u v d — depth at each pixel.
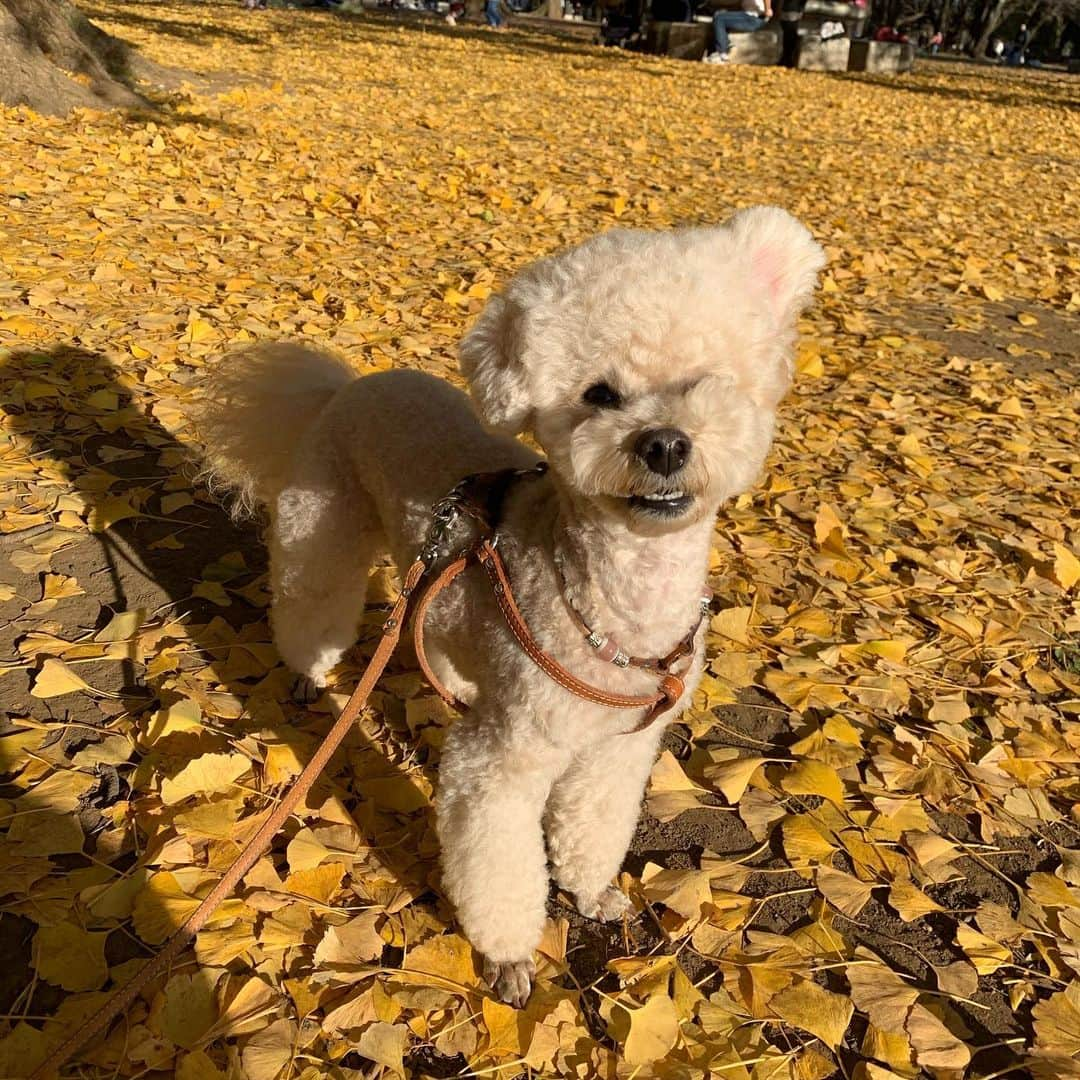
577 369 0.54
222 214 1.79
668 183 2.40
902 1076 0.54
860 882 0.66
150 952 0.57
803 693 0.81
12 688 0.75
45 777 0.67
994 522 1.06
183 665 0.79
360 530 0.75
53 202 1.70
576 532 0.55
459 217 1.93
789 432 1.23
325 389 0.83
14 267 1.40
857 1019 0.58
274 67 3.69
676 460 0.50
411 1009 0.55
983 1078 0.55
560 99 3.65
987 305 1.77
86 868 0.61
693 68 5.00
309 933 0.59
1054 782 0.74
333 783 0.70
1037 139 3.63
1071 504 1.10
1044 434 1.26
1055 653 0.87
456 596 0.62
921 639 0.89
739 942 0.62
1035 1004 0.59
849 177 2.66
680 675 0.58
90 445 1.06
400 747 0.75
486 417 0.58
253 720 0.75
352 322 1.36
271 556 0.80
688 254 0.56
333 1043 0.53
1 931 0.57
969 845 0.69
